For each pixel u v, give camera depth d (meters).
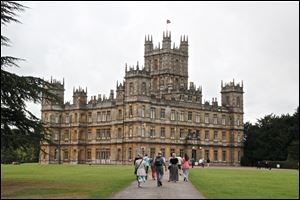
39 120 41.19
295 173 73.12
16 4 38.31
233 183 43.81
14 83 37.31
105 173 65.12
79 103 149.75
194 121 143.88
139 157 41.22
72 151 150.00
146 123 131.25
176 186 39.97
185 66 159.38
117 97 139.25
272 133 144.00
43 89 40.34
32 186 39.66
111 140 140.12
